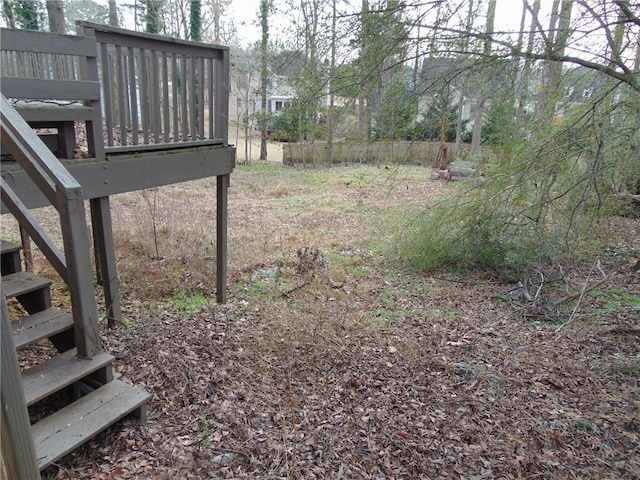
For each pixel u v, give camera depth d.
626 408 3.01
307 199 10.73
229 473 2.25
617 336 4.16
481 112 5.93
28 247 4.70
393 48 4.09
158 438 2.42
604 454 2.58
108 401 2.31
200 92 4.02
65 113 2.91
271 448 2.46
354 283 5.65
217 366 3.29
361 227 8.26
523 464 2.46
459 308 4.96
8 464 1.09
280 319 4.28
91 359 2.35
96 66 3.04
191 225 7.11
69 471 2.12
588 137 4.56
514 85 4.47
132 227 6.56
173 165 3.82
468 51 4.10
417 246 6.30
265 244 6.91
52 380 2.15
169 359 3.27
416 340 4.05
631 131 4.28
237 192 11.34
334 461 2.41
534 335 4.23
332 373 3.37
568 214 5.31
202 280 5.27
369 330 4.20
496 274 6.12
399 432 2.69
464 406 3.00
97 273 4.80
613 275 5.44
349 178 13.44
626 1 3.60
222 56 4.11
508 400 3.10
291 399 2.90
